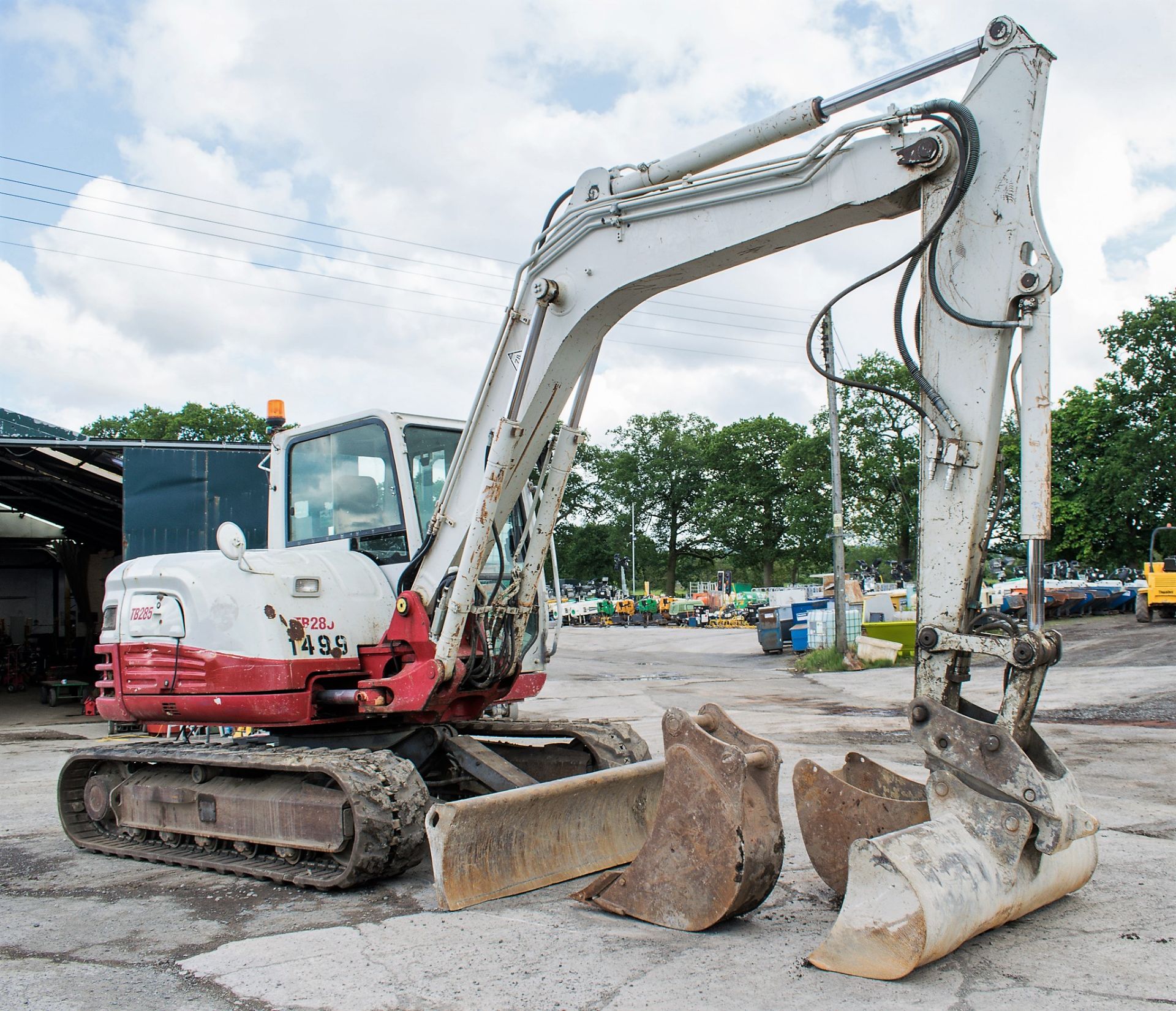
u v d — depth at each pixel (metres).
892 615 23.55
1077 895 4.73
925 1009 3.38
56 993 3.80
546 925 4.41
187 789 6.01
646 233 4.92
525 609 5.78
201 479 13.29
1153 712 11.31
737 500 66.81
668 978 3.72
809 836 4.82
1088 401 42.59
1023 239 4.02
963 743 3.98
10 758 10.84
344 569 5.98
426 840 5.14
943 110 4.09
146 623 6.16
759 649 27.03
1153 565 23.89
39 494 16.61
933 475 4.20
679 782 4.37
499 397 5.48
